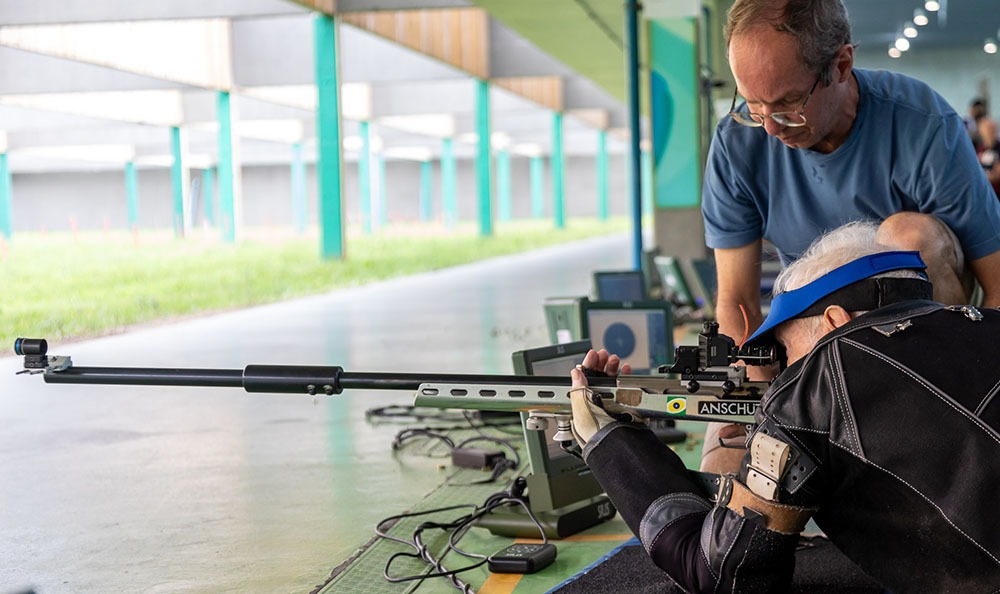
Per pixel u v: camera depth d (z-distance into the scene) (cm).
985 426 160
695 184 1312
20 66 2028
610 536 344
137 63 1892
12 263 1858
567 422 216
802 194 275
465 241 2780
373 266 1830
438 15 2058
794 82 218
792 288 192
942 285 256
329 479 434
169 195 4634
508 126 3916
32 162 4019
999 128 963
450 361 772
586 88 3231
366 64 2233
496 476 423
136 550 345
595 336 491
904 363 167
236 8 1541
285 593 300
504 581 302
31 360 244
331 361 788
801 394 175
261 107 2864
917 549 167
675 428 484
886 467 165
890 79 262
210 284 1489
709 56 1445
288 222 4997
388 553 332
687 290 870
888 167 261
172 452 492
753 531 174
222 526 370
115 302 1232
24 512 393
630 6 1043
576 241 3134
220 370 237
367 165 3319
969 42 1647
